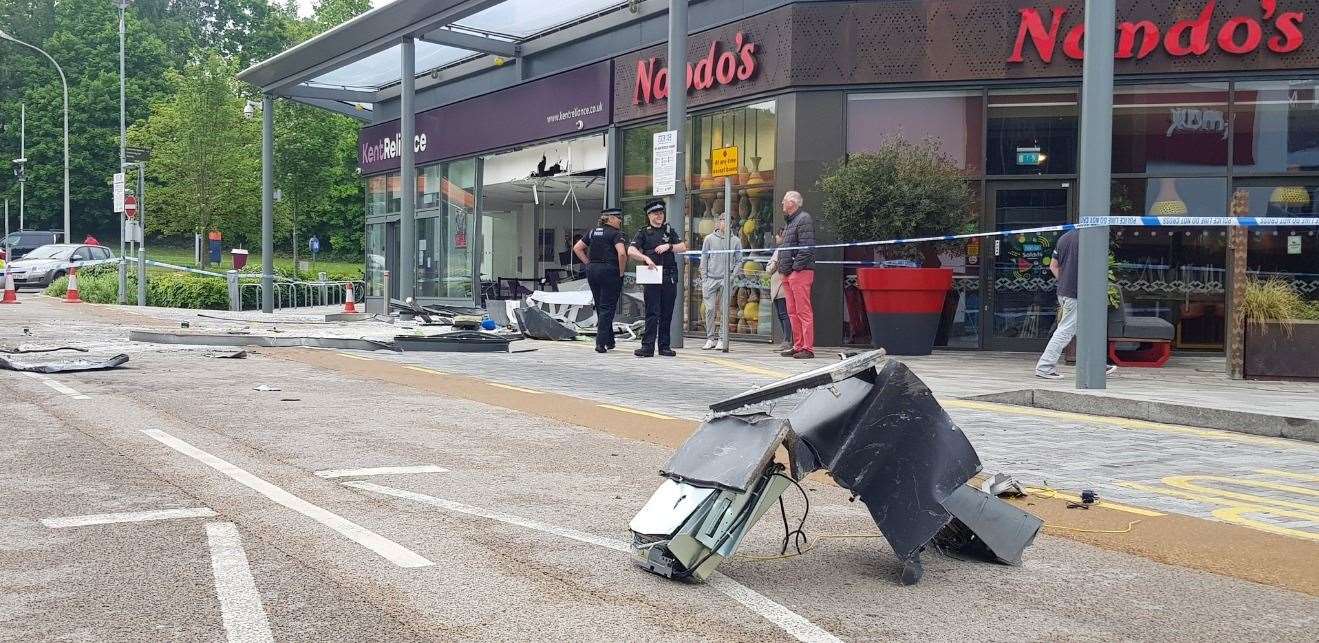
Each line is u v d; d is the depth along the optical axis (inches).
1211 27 573.0
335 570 167.0
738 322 671.1
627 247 566.6
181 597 153.1
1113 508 221.5
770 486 167.0
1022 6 589.0
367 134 1120.2
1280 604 160.4
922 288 556.4
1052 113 593.6
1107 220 397.7
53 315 810.8
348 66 955.3
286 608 148.9
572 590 159.8
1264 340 453.1
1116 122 589.6
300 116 1975.9
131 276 1162.0
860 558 182.7
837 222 561.3
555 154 843.4
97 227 3061.0
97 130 2928.2
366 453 266.7
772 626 145.9
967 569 177.0
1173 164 585.3
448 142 974.4
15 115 2984.7
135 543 180.5
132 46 3115.2
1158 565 181.3
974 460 175.8
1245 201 456.4
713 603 155.5
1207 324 588.1
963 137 602.2
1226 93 578.9
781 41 621.0
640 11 740.7
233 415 323.6
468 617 146.7
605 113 773.9
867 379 173.3
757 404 172.4
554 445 285.0
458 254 979.9
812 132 613.9
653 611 150.9
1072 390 397.1
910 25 600.7
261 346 556.4
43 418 311.7
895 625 147.6
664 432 307.3
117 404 341.1
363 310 1157.1
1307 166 576.4
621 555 179.0
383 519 199.3
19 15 3282.5
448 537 187.6
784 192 623.5
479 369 473.4
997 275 598.9
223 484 226.7
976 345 600.4
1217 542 195.3
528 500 218.8
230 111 1942.7
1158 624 150.3
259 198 1994.3
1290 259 580.4
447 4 737.0
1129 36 579.5
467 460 261.3
